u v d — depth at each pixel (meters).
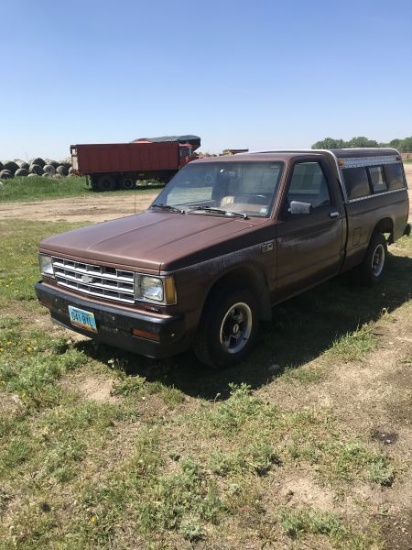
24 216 18.67
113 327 3.96
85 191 31.66
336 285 6.75
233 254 4.12
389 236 7.15
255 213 4.70
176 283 3.69
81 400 3.89
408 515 2.68
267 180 4.88
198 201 5.20
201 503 2.73
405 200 7.28
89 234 4.55
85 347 4.88
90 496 2.81
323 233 5.25
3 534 2.58
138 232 4.39
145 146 33.06
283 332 5.13
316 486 2.89
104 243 4.21
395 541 2.51
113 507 2.73
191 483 2.89
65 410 3.70
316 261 5.23
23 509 2.76
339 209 5.53
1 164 38.81
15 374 4.35
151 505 2.73
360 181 6.11
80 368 4.45
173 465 3.10
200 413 3.67
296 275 4.96
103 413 3.64
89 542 2.52
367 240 6.24
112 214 18.84
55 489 2.90
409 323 5.38
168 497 2.79
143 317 3.74
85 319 4.16
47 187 31.84
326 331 5.18
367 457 3.10
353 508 2.73
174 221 4.66
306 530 2.57
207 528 2.60
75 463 3.12
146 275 3.73
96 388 4.09
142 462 3.08
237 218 4.64
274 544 2.50
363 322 5.40
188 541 2.53
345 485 2.90
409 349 4.71
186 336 3.90
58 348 4.85
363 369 4.32
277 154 5.17
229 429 3.43
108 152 32.22
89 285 4.14
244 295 4.34
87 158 31.80
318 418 3.55
